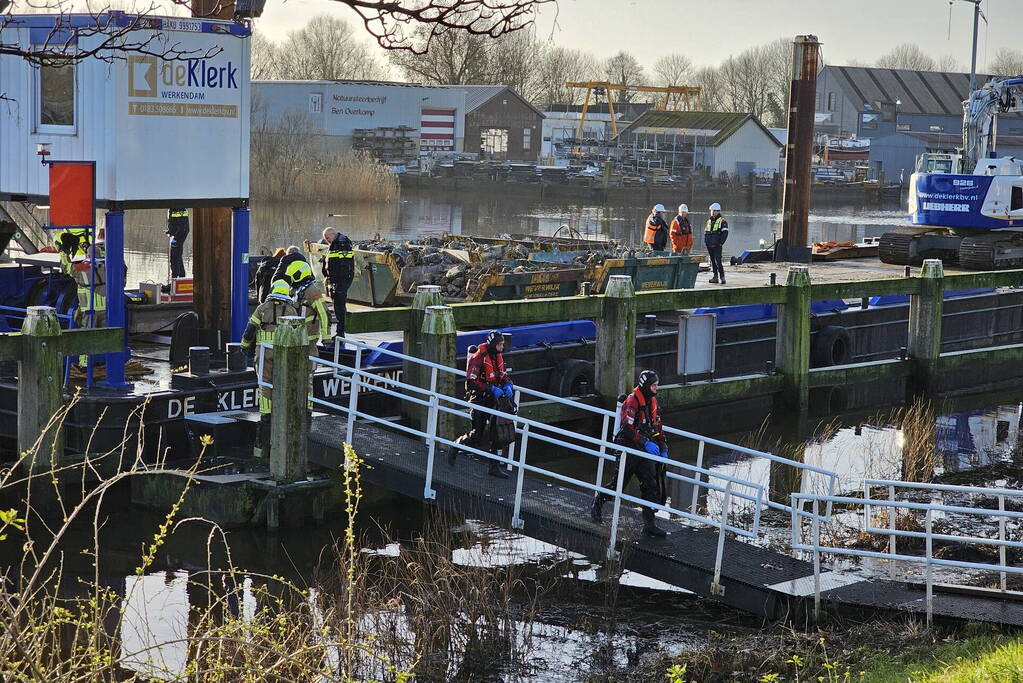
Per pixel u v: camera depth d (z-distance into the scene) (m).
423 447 16.30
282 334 15.11
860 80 145.88
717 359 23.05
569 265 23.83
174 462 16.09
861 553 11.80
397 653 11.24
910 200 36.16
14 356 14.92
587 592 13.27
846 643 11.29
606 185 97.88
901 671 10.23
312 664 9.84
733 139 111.56
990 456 20.73
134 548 14.59
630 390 20.62
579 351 21.05
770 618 12.14
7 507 15.14
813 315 24.44
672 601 13.10
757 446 21.38
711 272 31.78
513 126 120.81
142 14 7.38
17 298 21.38
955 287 25.47
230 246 18.75
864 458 20.34
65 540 14.79
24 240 23.14
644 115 119.50
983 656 10.15
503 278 21.81
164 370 17.89
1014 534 15.49
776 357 23.36
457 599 12.05
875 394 25.94
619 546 13.15
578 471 19.23
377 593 12.24
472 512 14.41
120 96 15.75
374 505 16.47
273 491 15.07
